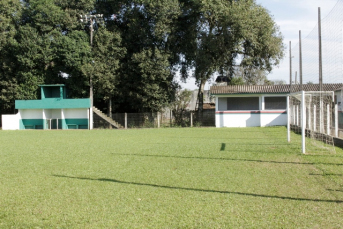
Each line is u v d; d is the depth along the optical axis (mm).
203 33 36938
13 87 38469
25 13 38031
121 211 6234
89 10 38875
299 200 6727
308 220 5609
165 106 37438
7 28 37844
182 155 13219
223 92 33750
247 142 17812
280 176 8969
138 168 10531
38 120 38719
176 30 36625
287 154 12969
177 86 38625
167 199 6961
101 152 14625
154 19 35281
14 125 38188
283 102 35250
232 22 33219
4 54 38406
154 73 34688
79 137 23672
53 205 6676
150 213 6102
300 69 25312
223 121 34281
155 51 34531
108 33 35656
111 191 7680
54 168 10766
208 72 37875
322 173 9258
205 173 9523
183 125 37281
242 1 33938
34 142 19969
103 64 35750
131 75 37094
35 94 38812
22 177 9383
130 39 37156
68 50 35500
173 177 9070
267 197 6977
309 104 18375
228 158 12203
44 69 38844
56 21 36875
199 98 39156
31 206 6637
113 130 32750
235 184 8141
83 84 39125
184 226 5457
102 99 42625
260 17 34188
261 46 35250
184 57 39281
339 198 6828
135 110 42875
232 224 5500
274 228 5301
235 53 38719
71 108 37969
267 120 33344
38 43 36375
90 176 9406
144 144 17797
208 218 5793
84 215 6047
